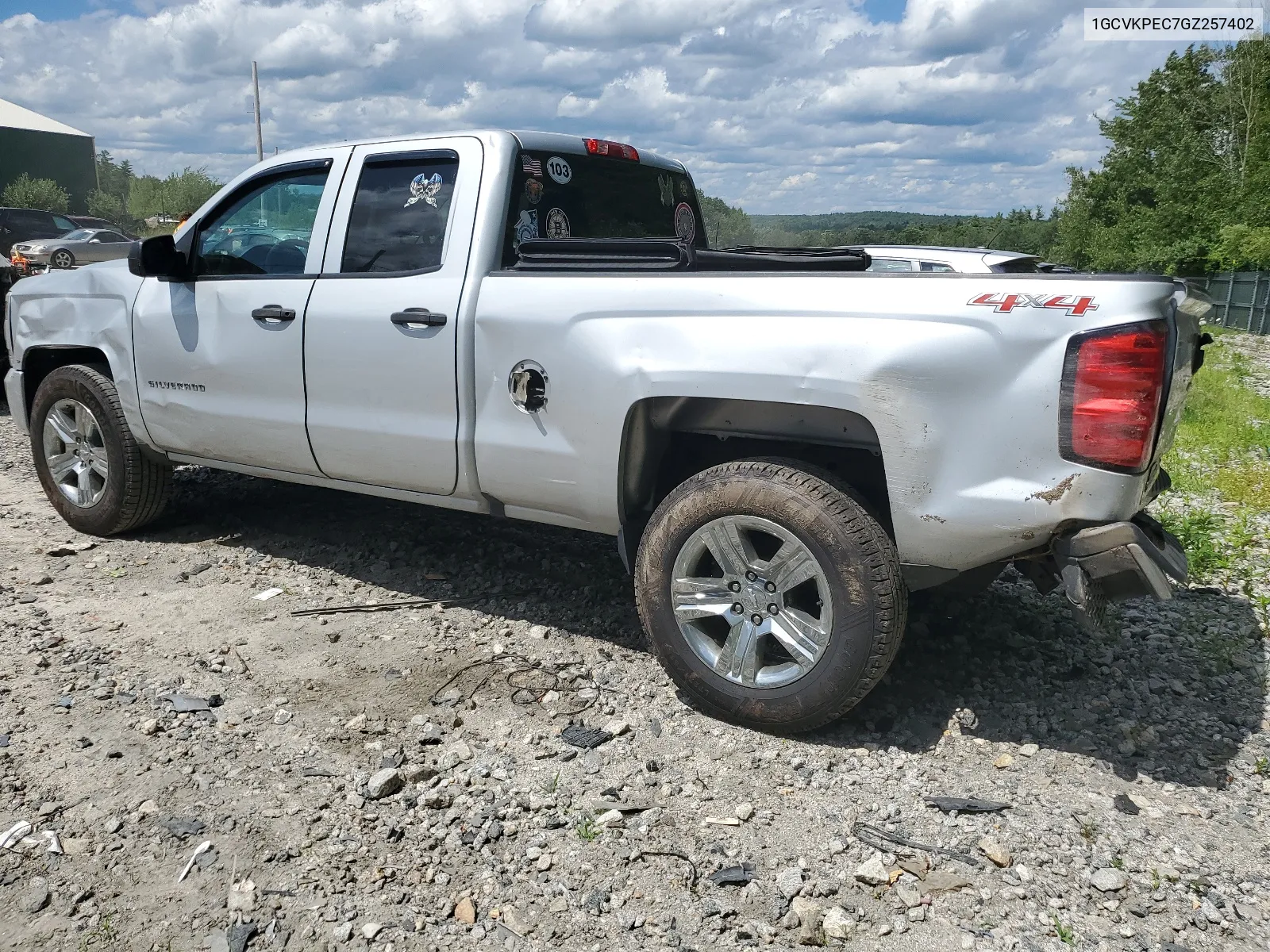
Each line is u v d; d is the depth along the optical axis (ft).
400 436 13.23
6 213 85.46
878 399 9.91
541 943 7.91
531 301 12.00
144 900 8.28
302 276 14.15
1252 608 14.75
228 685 12.00
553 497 12.28
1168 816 9.62
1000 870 8.79
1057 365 9.27
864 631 10.19
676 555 11.18
